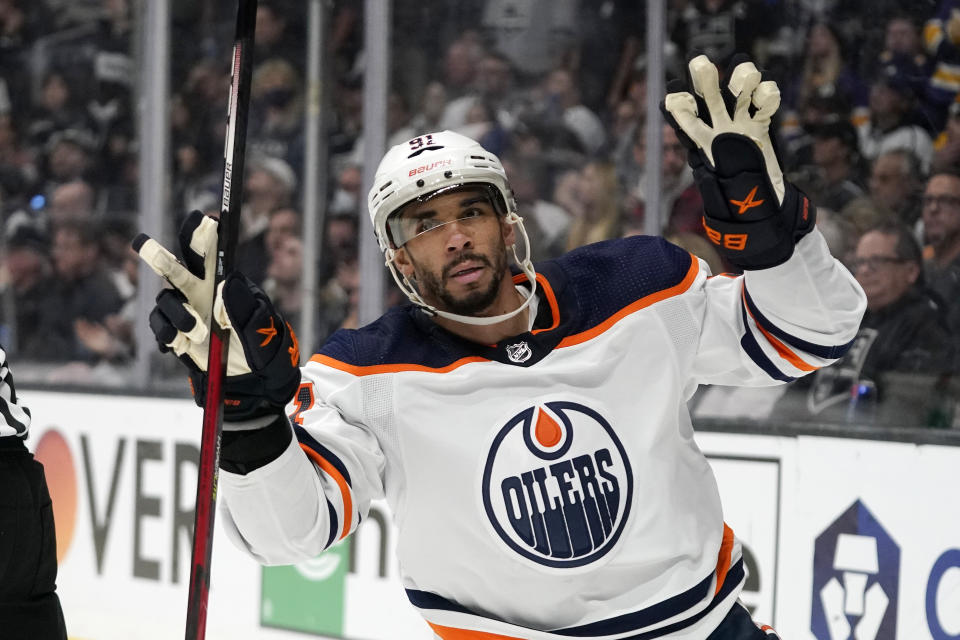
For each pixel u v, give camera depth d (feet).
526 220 22.41
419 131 22.98
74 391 24.99
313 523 9.11
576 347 9.92
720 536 10.21
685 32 20.54
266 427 8.70
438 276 9.78
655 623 9.79
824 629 16.61
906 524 15.96
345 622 20.79
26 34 27.35
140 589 23.67
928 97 18.48
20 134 27.43
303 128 23.67
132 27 26.02
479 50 22.44
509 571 9.75
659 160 20.54
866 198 18.89
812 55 19.60
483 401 9.77
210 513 8.57
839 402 18.29
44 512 11.46
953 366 17.54
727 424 17.53
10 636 11.02
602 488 9.62
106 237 26.04
